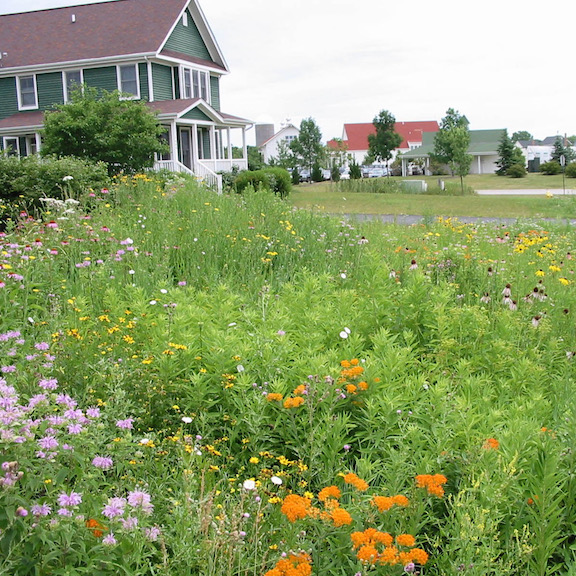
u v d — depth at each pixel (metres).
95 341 4.75
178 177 14.86
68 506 2.54
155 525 2.90
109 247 8.20
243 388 4.13
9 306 5.38
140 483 3.23
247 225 9.86
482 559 2.91
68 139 23.06
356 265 8.84
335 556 3.05
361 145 107.06
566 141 91.81
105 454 3.18
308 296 6.34
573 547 3.24
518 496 3.37
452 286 7.32
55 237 7.96
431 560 3.13
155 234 9.33
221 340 4.61
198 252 8.65
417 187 45.41
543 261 9.48
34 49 35.84
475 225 15.62
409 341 5.29
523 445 3.43
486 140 85.44
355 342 5.03
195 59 37.59
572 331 6.30
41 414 2.88
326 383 4.06
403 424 3.91
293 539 2.93
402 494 3.21
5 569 2.40
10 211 12.52
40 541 2.55
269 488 3.39
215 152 39.16
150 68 33.62
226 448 3.98
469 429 3.68
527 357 5.53
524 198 36.44
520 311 6.61
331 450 3.65
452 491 3.53
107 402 3.68
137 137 23.16
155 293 6.45
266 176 32.91
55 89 35.28
